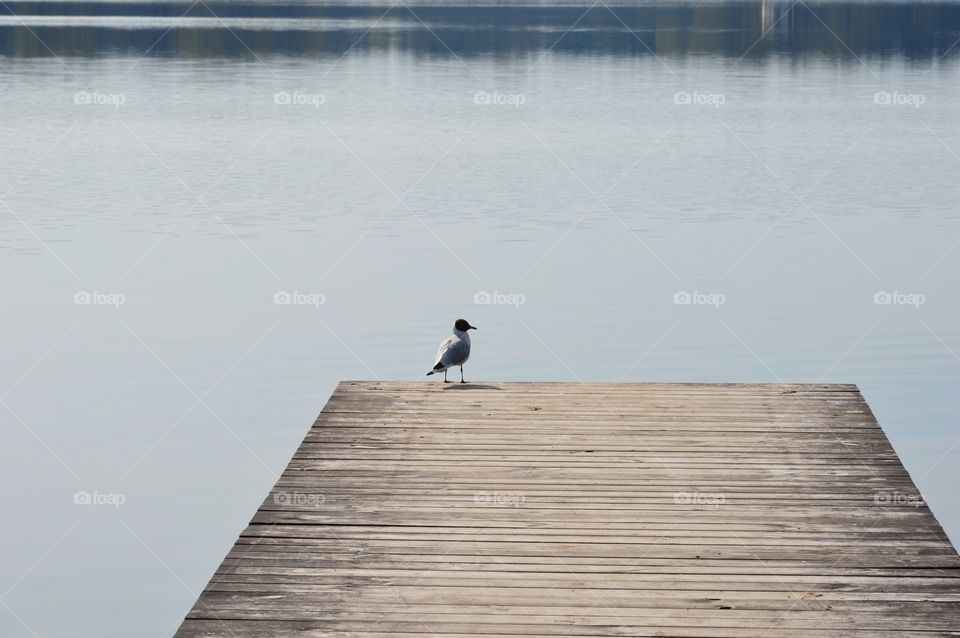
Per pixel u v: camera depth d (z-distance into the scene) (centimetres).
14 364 1288
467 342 1122
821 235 1938
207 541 870
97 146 2903
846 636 588
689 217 2083
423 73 4619
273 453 1043
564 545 706
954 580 656
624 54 5394
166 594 791
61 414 1141
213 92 4019
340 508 771
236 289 1595
